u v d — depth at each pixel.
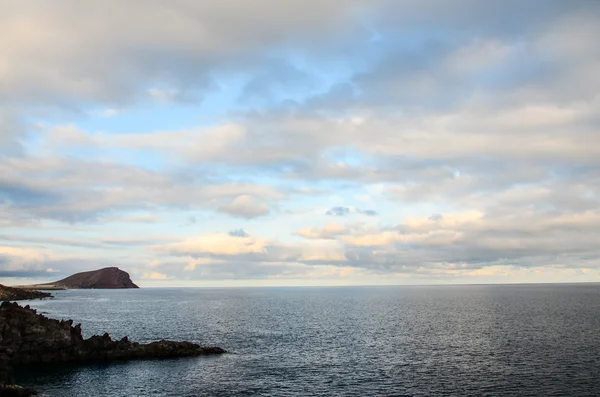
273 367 74.12
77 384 62.31
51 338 77.00
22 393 56.38
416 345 96.88
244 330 125.19
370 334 116.06
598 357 79.38
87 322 144.88
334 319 158.88
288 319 159.25
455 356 83.31
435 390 60.16
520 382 63.25
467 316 163.38
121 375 67.38
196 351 84.06
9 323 75.88
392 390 60.41
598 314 160.12
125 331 121.62
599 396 56.25
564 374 67.19
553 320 141.62
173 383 63.41
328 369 72.81
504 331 117.56
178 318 161.62
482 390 59.75
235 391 59.88
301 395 58.38
